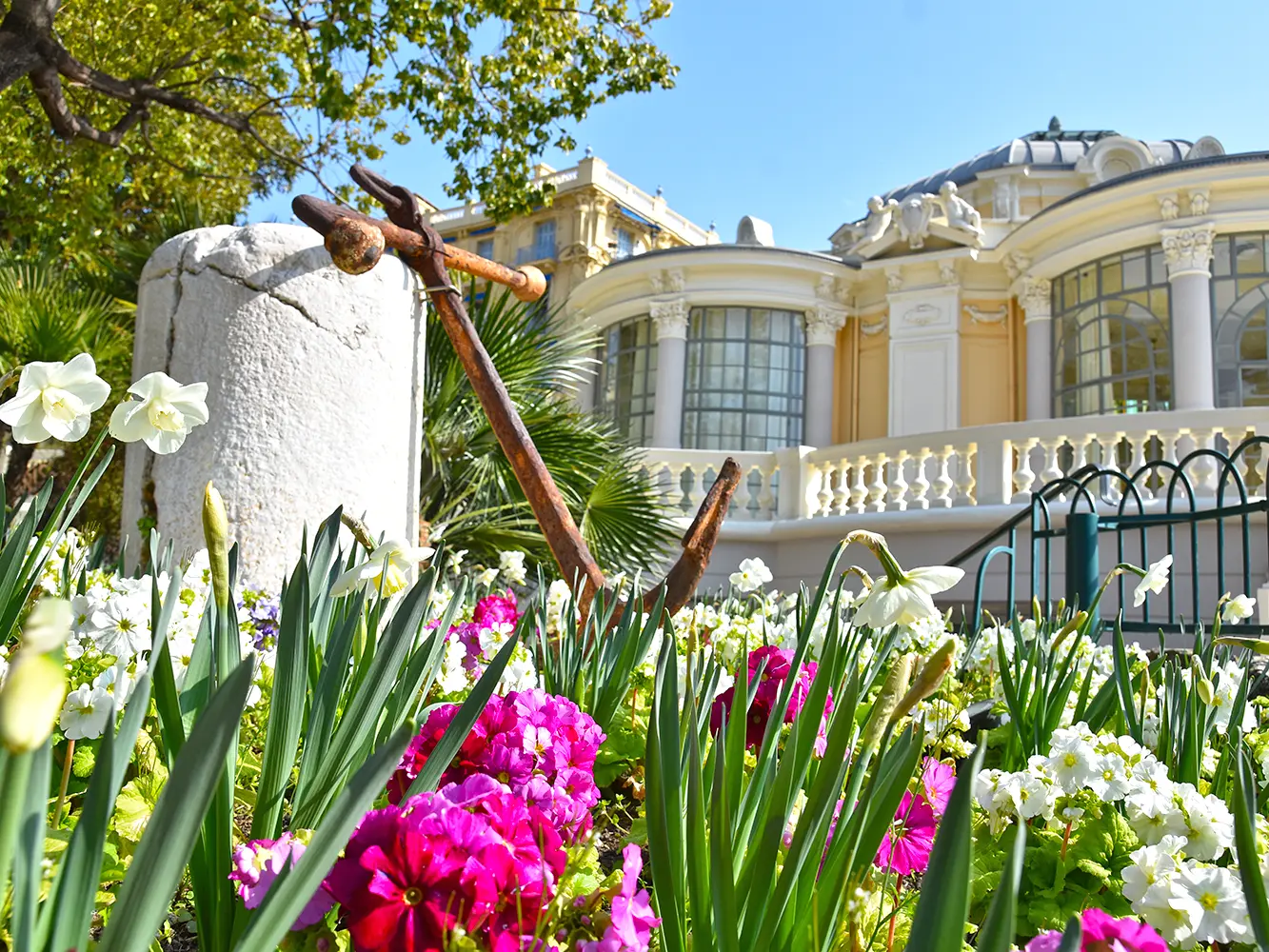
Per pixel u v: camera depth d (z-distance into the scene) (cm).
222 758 66
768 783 120
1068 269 1581
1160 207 1434
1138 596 232
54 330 695
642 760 199
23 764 52
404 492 346
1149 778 154
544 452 643
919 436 1149
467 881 86
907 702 88
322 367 322
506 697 150
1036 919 148
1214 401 1391
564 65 1188
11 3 917
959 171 2227
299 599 107
